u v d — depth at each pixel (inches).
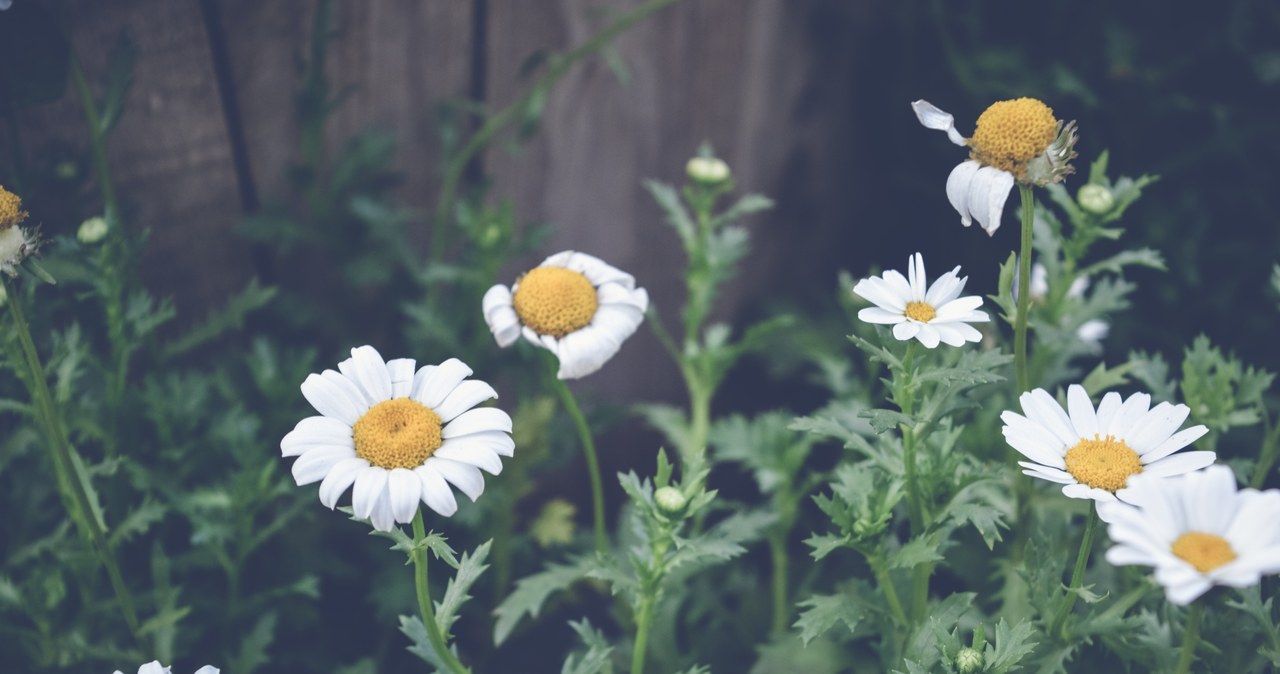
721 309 27.0
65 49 20.7
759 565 25.5
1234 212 24.6
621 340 19.5
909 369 17.8
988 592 20.8
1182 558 15.5
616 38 24.6
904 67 25.7
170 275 23.6
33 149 22.1
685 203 25.9
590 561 19.5
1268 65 24.1
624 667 22.0
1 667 21.0
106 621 21.1
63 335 22.0
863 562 23.1
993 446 20.8
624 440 26.7
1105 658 19.4
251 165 23.5
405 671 23.9
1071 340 21.0
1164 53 24.4
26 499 21.5
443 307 24.5
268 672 22.9
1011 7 24.9
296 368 22.8
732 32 25.0
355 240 24.0
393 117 24.1
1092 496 16.8
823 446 26.9
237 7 22.6
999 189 17.4
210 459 22.5
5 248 17.9
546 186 25.2
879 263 27.8
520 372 23.7
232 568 21.2
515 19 24.1
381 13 23.4
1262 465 19.9
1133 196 20.1
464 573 17.9
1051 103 24.7
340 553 24.3
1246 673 18.6
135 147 22.7
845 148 26.3
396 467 16.9
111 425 20.9
